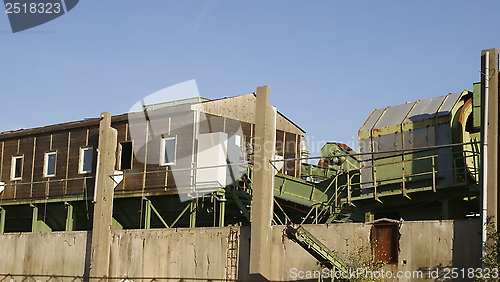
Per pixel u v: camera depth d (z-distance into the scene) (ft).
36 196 93.09
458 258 49.83
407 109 74.28
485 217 48.47
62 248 76.89
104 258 72.13
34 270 78.84
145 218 81.76
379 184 71.46
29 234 80.53
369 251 54.29
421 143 69.36
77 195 88.53
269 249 59.62
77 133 90.94
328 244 56.80
